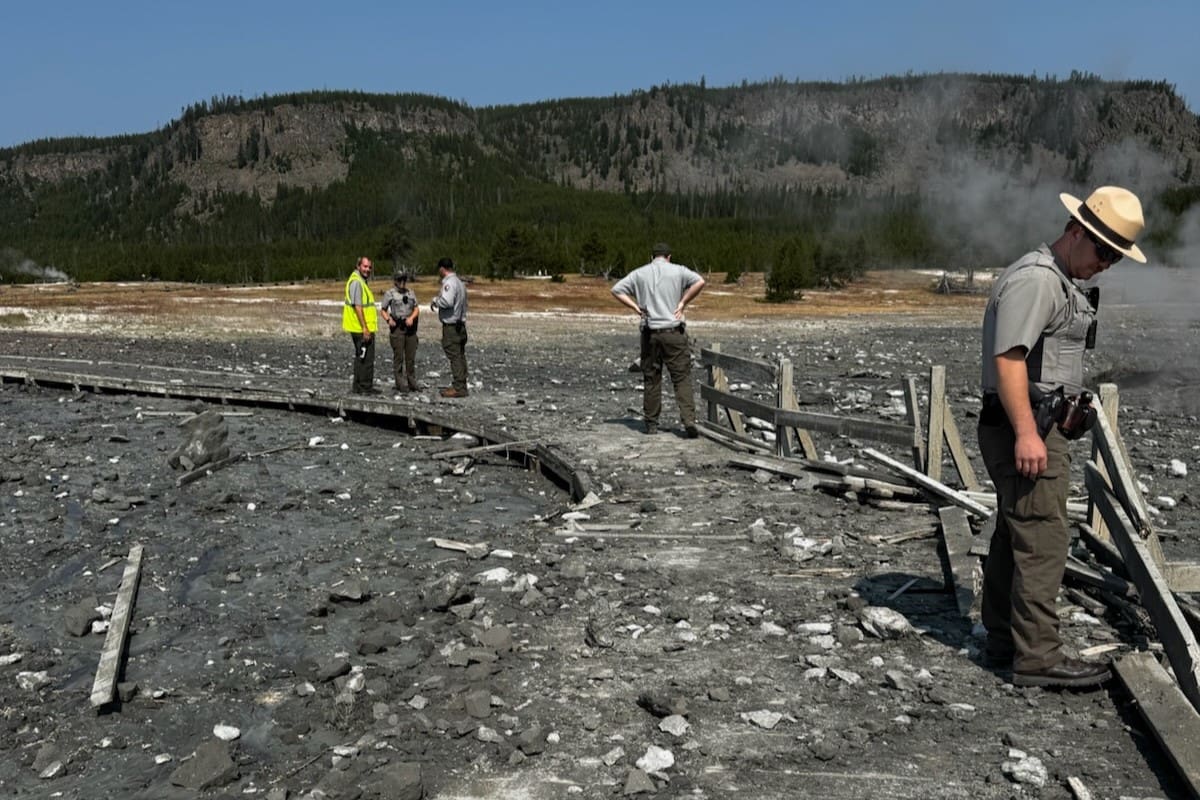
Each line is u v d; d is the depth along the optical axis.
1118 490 5.70
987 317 4.77
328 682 5.34
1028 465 4.50
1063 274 4.59
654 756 4.20
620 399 17.91
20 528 9.19
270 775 4.30
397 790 3.93
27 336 34.66
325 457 13.00
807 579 6.80
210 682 5.48
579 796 3.96
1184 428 15.54
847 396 19.30
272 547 8.48
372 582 7.30
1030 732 4.42
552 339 36.78
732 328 45.62
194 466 12.02
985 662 5.25
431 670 5.38
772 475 10.21
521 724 4.64
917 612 6.09
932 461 8.83
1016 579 4.83
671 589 6.64
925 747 4.32
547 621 6.12
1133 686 4.57
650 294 12.47
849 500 9.09
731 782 4.05
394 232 151.38
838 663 5.27
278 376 22.11
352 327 17.59
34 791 4.28
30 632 6.50
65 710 5.18
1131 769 4.06
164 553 8.34
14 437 14.38
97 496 10.19
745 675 5.14
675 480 10.11
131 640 6.24
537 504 10.25
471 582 7.04
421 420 14.95
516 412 15.66
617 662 5.38
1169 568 5.73
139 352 29.00
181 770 4.26
